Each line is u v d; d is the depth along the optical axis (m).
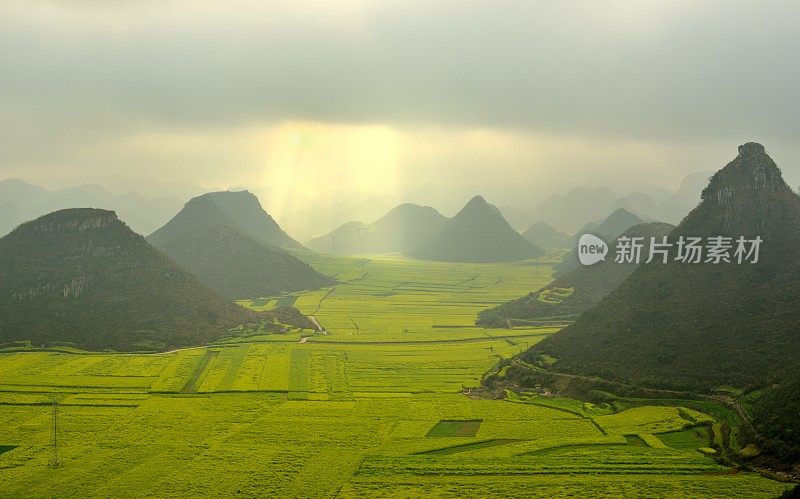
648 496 125.31
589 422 175.00
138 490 134.38
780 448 137.50
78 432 170.00
